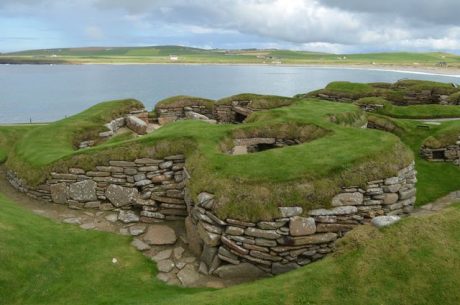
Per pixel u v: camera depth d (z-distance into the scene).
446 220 9.16
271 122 16.77
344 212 10.56
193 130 15.40
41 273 9.49
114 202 13.66
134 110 25.55
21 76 173.75
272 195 10.23
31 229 11.28
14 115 67.88
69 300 8.83
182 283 9.86
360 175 11.02
